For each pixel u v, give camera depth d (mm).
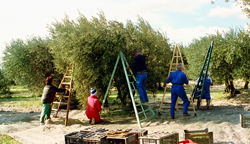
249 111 9461
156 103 13922
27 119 9820
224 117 8281
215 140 5785
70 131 7648
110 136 5312
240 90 17750
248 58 13844
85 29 9219
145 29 10500
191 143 4984
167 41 11336
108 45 8898
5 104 16375
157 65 10633
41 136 7035
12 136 7078
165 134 5156
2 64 15352
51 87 8750
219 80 15508
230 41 14109
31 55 14594
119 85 10531
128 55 9898
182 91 8414
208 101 10539
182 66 8516
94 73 9281
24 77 14617
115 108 11969
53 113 11352
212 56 14758
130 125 8250
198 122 7754
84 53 8992
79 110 12039
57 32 10133
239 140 5730
